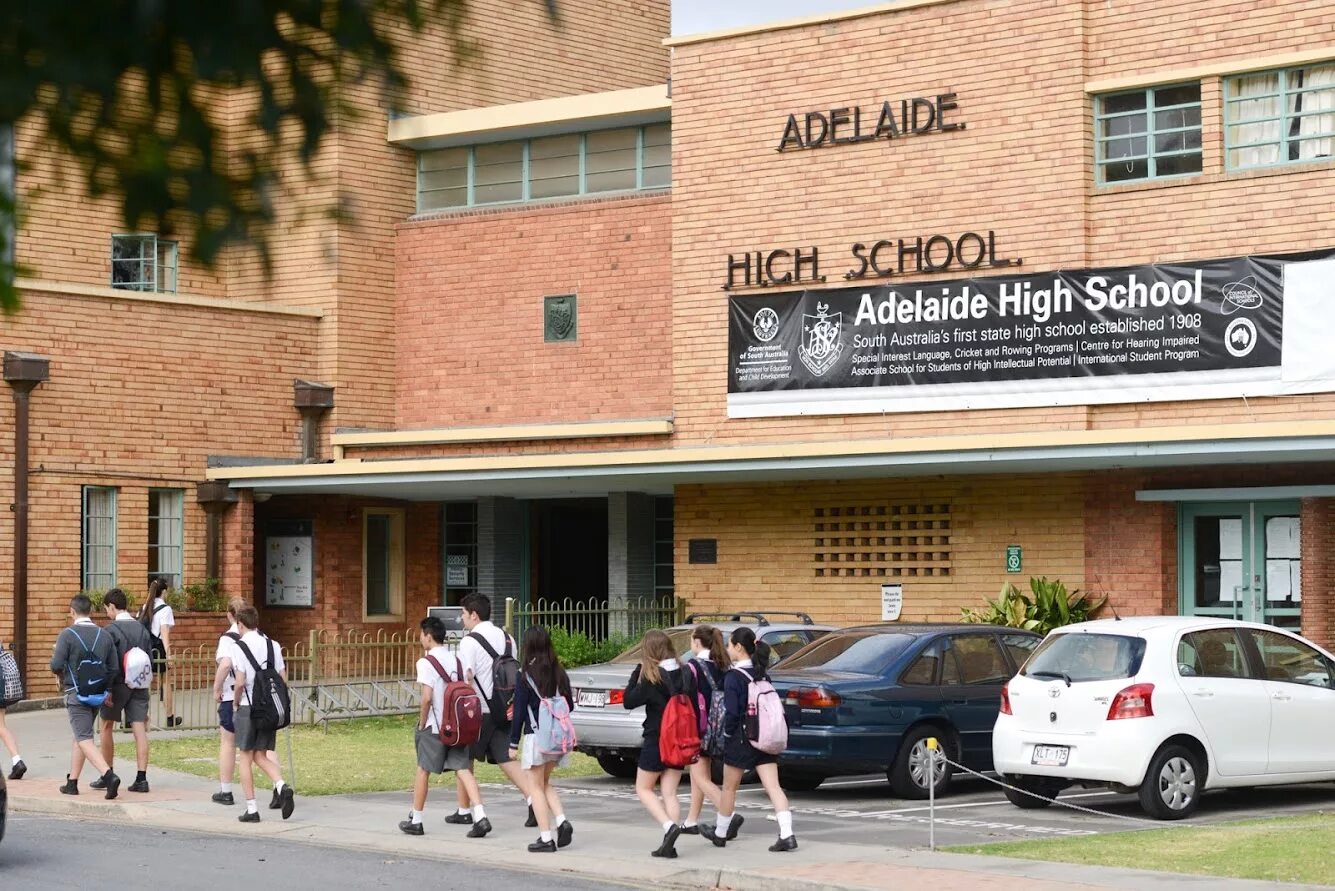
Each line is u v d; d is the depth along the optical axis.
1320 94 21.34
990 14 23.39
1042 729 15.16
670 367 27.16
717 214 25.52
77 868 12.95
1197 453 20.16
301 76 2.87
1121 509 22.58
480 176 29.58
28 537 25.50
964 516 23.83
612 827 14.99
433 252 29.44
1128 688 14.76
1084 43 22.73
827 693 16.09
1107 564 22.66
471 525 30.58
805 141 24.77
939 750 16.73
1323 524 21.23
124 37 2.72
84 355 26.23
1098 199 22.62
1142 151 22.55
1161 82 22.27
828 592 24.86
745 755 13.50
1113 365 22.22
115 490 26.64
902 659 16.78
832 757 16.05
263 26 2.82
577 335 28.03
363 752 20.36
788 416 24.73
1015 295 22.95
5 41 2.66
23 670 25.30
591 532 30.75
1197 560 22.33
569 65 32.59
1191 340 21.69
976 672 17.20
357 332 29.17
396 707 23.45
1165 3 22.27
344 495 29.45
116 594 17.23
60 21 2.68
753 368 25.02
